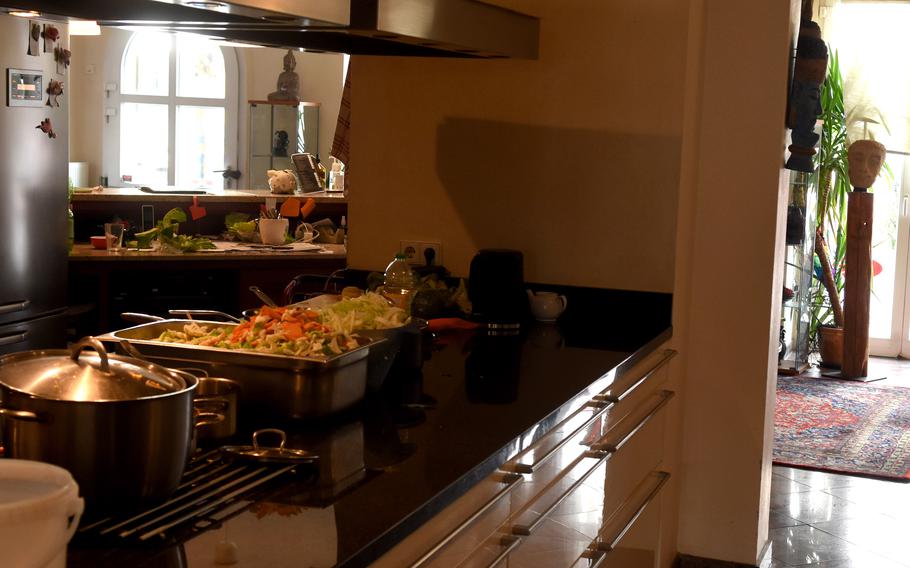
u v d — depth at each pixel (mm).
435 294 2980
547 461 1998
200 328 2041
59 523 964
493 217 3229
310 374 1792
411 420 1887
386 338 2072
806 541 3840
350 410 1935
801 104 3203
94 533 1245
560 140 3121
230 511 1344
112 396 1301
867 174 6586
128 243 5426
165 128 10281
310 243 5938
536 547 1972
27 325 4531
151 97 10211
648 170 3029
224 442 1682
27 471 1024
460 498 1574
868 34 7043
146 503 1310
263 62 10305
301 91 10273
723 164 3182
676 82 2971
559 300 3100
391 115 3312
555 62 3096
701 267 3242
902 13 6988
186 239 5348
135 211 5988
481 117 3205
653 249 3055
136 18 2021
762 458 3254
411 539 1409
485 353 2596
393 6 2094
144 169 10297
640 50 2998
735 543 3309
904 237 7391
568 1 3059
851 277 6684
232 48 10258
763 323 3197
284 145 9867
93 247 5383
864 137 7070
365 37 2533
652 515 2977
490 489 1698
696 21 3020
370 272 3393
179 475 1349
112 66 10109
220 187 10414
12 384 1299
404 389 2160
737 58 3133
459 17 2469
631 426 2650
